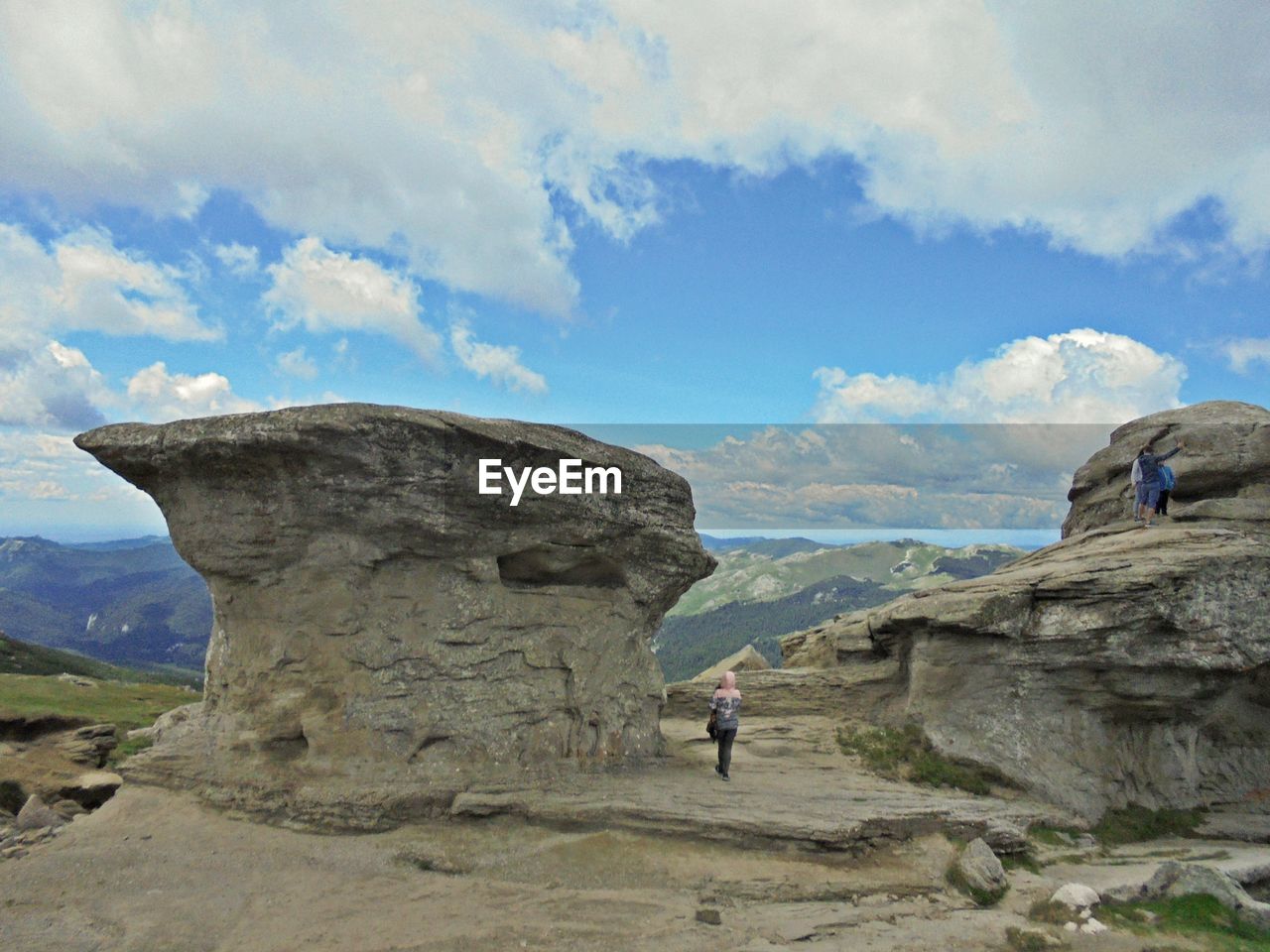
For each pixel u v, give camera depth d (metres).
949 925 12.59
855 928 12.40
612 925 11.99
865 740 21.47
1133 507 28.69
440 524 16.42
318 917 11.84
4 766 22.33
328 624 16.05
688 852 14.37
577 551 18.25
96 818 15.22
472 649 16.81
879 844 15.04
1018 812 17.28
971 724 20.38
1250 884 15.91
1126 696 19.52
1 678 40.34
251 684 16.03
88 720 27.89
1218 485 27.06
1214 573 19.39
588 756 17.66
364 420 15.32
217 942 11.05
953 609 20.61
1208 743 21.30
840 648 26.00
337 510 15.85
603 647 18.59
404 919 11.88
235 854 13.79
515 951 11.13
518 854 14.05
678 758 19.33
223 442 15.28
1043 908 13.16
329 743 15.55
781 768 19.38
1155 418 30.80
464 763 16.11
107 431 16.23
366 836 14.52
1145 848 17.62
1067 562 21.86
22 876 12.80
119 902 12.06
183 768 16.03
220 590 16.56
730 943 11.63
